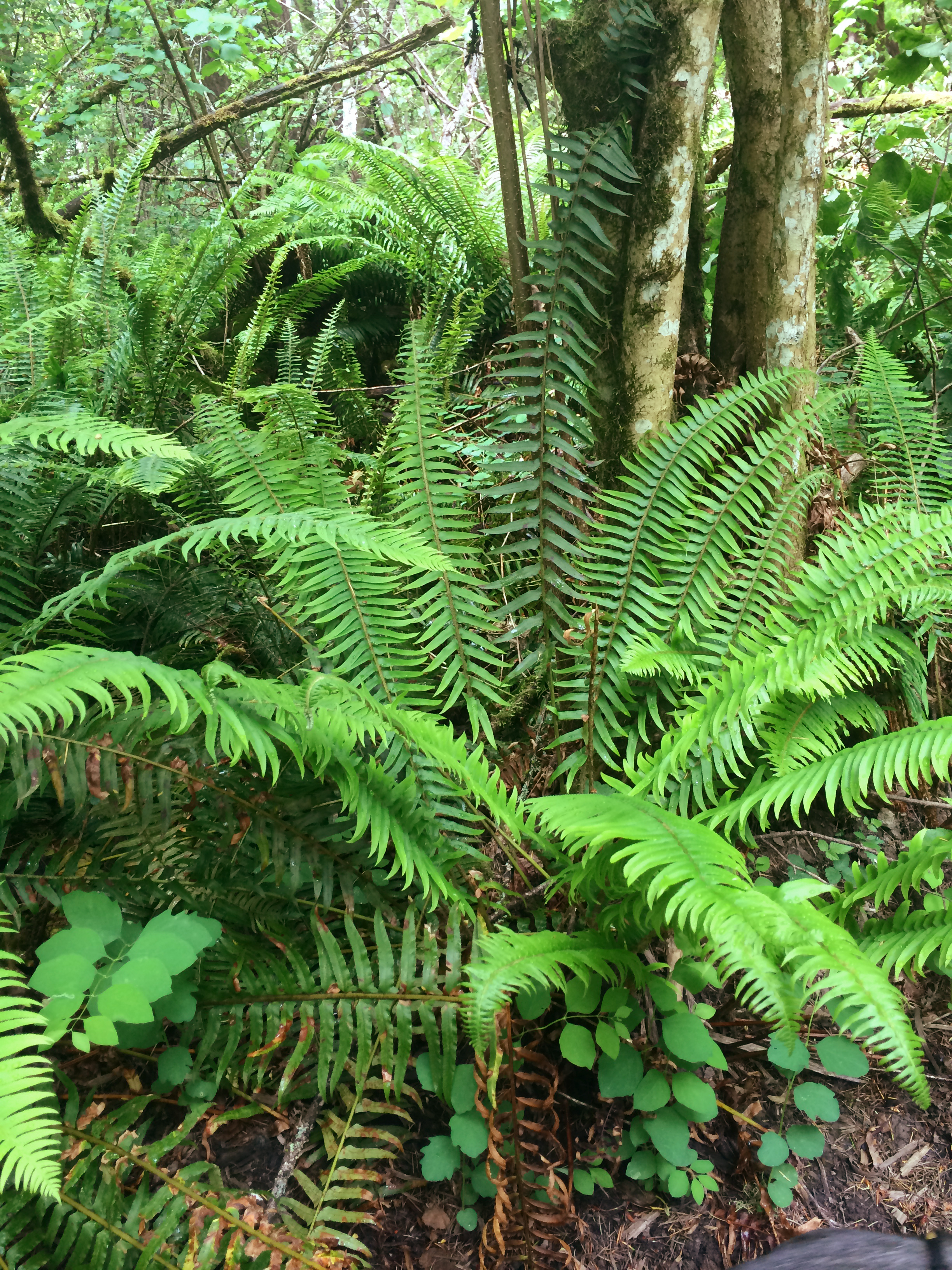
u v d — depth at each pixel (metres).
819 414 2.64
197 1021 1.80
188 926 1.64
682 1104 1.79
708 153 4.00
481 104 7.38
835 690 2.29
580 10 2.81
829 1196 1.92
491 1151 1.66
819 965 1.39
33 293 3.24
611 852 1.80
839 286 4.31
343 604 2.30
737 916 1.45
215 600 2.63
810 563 2.99
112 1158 1.57
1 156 5.24
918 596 2.35
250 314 4.33
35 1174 1.14
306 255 4.49
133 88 5.74
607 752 2.55
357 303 4.71
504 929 1.79
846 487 3.24
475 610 2.48
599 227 2.52
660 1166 1.83
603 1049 1.79
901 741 1.89
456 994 1.81
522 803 2.05
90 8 6.45
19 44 6.06
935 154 5.04
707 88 2.67
